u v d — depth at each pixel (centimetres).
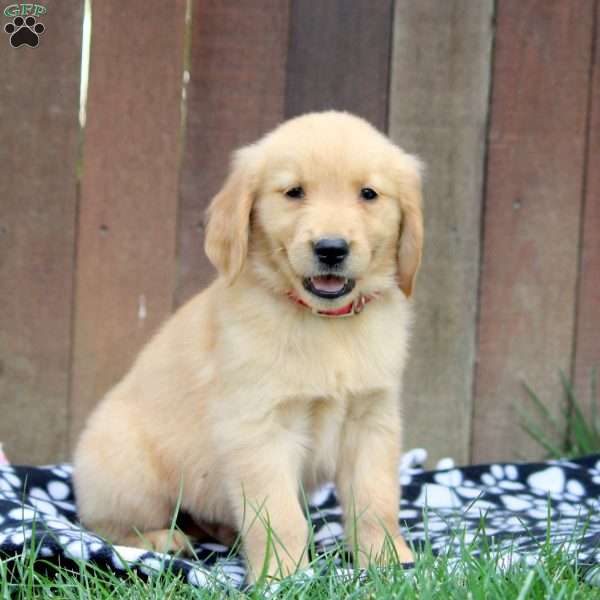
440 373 577
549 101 565
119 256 558
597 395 584
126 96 547
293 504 389
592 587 323
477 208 568
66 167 550
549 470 512
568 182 571
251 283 401
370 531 400
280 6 546
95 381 564
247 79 550
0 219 551
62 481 490
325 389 391
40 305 557
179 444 422
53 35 541
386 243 401
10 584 337
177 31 544
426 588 304
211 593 332
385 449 412
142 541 425
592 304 579
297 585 328
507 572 324
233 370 389
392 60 555
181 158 554
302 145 390
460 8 554
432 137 562
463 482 506
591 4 560
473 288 573
